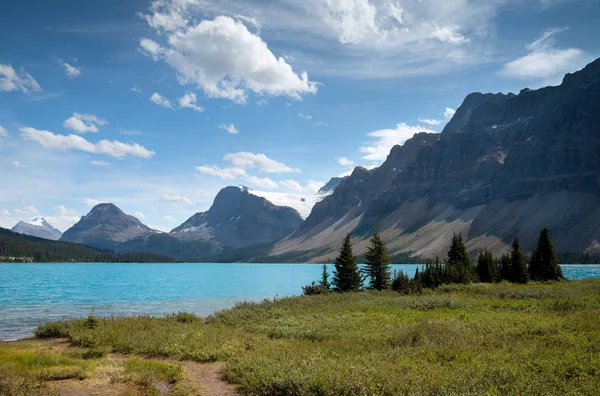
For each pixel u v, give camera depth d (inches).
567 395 471.2
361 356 727.1
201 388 668.7
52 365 790.5
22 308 2338.8
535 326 937.5
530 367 591.5
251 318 1489.9
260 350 889.5
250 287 4510.3
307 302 1894.7
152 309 2358.5
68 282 4788.4
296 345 917.2
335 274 2800.2
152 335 1146.7
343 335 1034.7
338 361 697.0
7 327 1658.5
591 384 499.5
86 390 636.1
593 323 938.1
